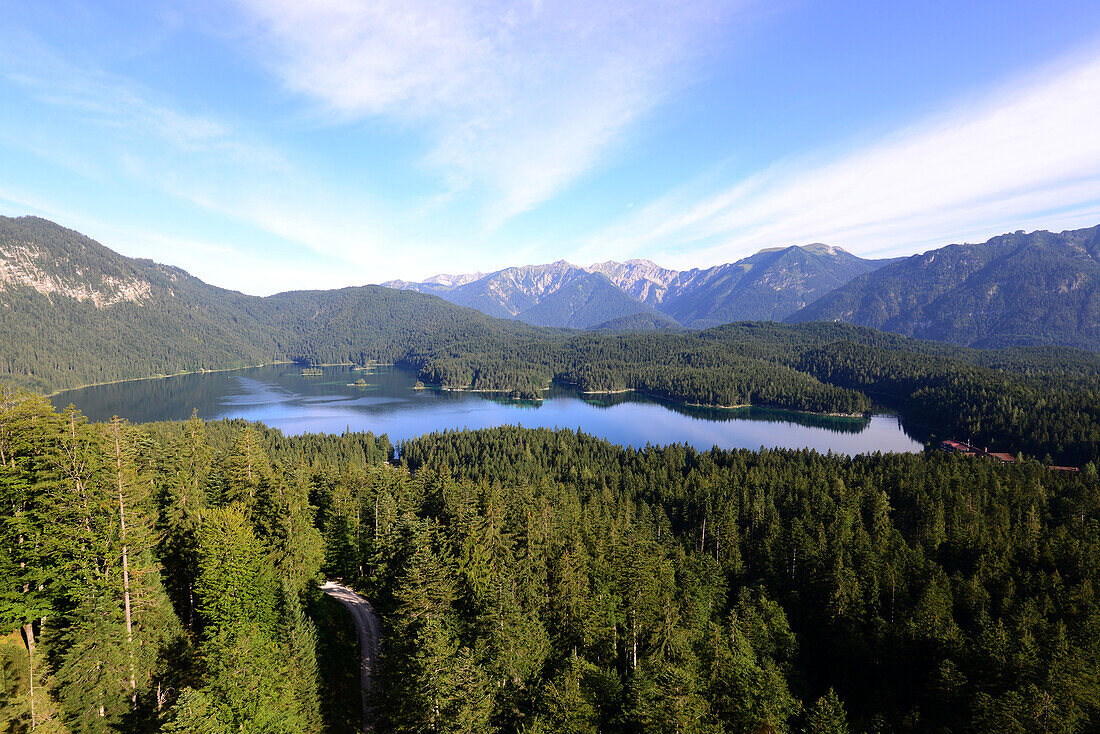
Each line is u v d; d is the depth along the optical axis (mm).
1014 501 125438
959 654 68562
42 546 45656
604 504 125438
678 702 45219
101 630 43750
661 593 71312
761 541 105125
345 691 58469
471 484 111438
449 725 43344
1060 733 51906
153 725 42781
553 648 58031
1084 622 74250
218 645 44688
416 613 52312
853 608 80938
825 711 53062
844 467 164375
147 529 50688
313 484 101688
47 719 39219
